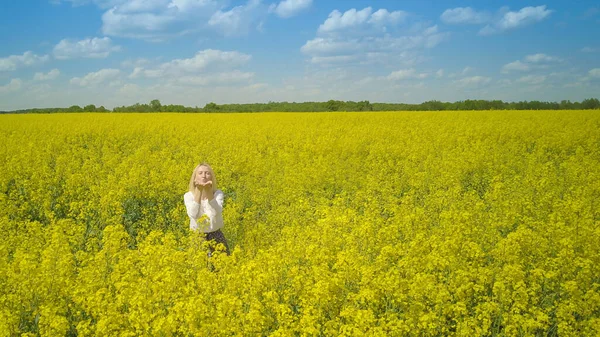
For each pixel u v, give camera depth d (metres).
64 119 37.62
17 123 33.72
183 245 8.48
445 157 18.05
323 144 22.08
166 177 14.22
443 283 6.80
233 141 23.81
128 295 5.95
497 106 71.44
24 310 6.19
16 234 9.37
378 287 6.20
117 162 17.64
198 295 5.79
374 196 12.63
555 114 38.31
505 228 9.71
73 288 6.30
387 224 9.39
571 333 5.54
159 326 5.17
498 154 18.17
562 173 15.12
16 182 14.21
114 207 11.16
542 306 6.49
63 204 12.47
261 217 11.42
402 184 14.78
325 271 6.38
